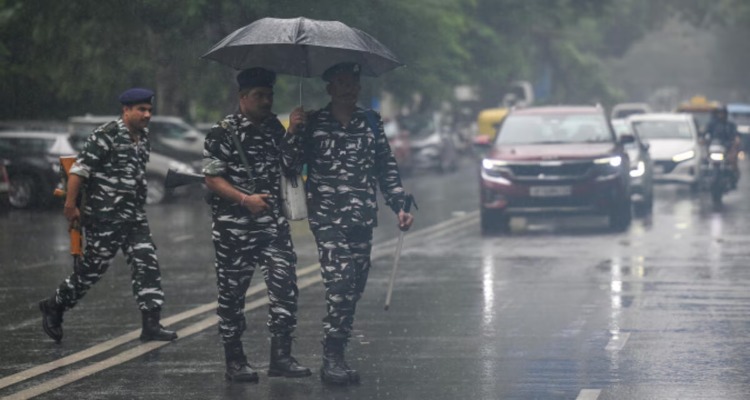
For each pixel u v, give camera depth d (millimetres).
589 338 21500
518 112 46000
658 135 62906
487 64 91750
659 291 27156
